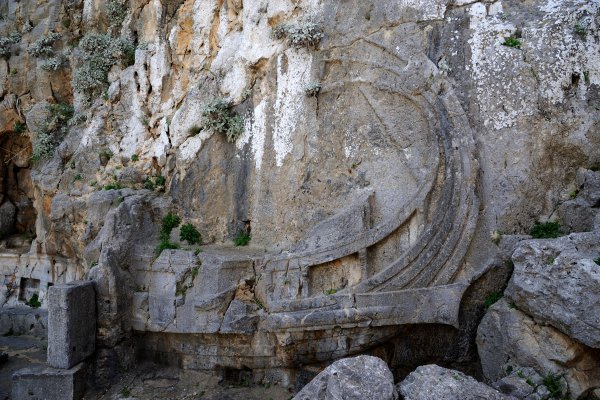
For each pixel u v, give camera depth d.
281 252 8.17
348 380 5.60
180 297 8.00
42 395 7.40
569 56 7.04
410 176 7.57
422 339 7.47
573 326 5.55
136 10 11.50
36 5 13.04
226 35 9.73
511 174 7.07
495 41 7.30
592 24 7.04
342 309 7.34
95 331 8.08
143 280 8.50
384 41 7.95
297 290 7.70
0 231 13.75
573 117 6.97
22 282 12.73
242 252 8.33
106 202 9.34
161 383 8.09
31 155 13.30
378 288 7.32
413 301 7.12
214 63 9.65
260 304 7.87
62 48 12.73
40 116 12.45
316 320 7.35
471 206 7.00
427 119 7.38
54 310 7.55
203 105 9.35
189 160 9.45
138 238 8.77
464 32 7.48
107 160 10.80
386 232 7.43
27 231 14.19
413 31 7.74
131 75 11.00
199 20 10.02
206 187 9.23
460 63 7.43
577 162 7.01
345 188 8.06
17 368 9.27
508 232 7.02
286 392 7.74
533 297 6.03
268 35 8.96
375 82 7.90
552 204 7.03
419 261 7.16
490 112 7.21
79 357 7.70
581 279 5.56
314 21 8.59
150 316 8.27
